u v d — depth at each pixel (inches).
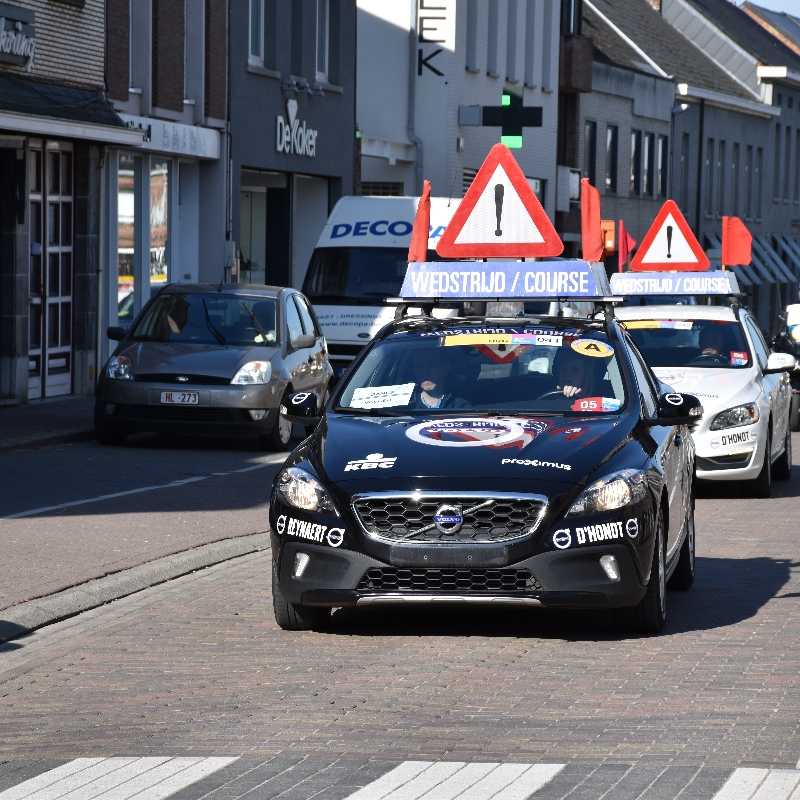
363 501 1015.0
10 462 2033.7
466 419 1095.0
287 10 3858.3
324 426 1103.6
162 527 1525.6
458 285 1279.5
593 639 1049.5
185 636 1056.2
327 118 4128.9
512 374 1152.8
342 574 1014.4
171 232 3388.3
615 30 7027.6
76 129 2699.3
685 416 1125.7
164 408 2218.3
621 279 2333.9
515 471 1016.9
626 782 723.4
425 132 4933.6
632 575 1014.4
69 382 2952.8
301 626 1073.5
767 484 1872.5
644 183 6865.2
